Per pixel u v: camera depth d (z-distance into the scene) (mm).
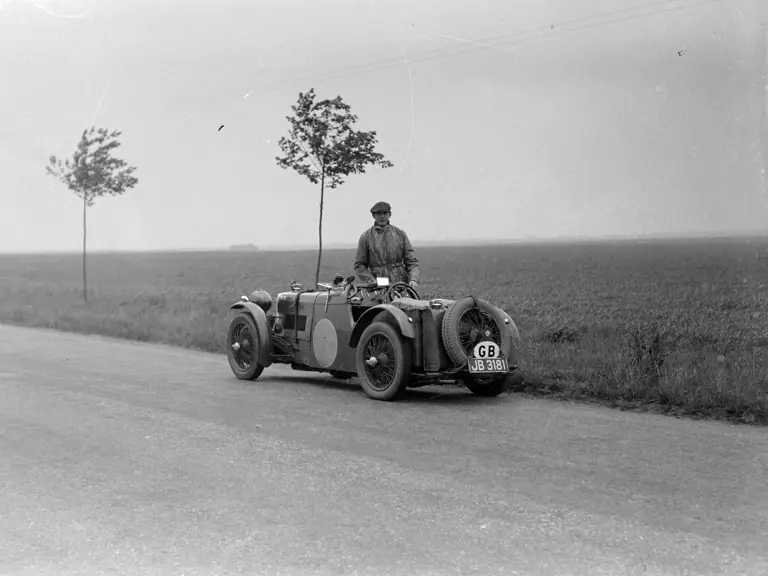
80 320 20672
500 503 4945
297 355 10602
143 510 4926
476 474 5656
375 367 9156
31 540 4422
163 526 4617
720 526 4449
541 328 15641
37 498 5219
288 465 5984
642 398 8711
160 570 3961
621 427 7359
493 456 6203
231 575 3883
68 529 4598
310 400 9086
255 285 42906
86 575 3916
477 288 34469
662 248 101250
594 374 9531
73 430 7359
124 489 5402
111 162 28312
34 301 29062
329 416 8023
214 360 13359
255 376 10875
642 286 33156
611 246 125500
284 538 4375
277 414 8148
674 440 6758
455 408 8492
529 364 10453
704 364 9773
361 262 9984
